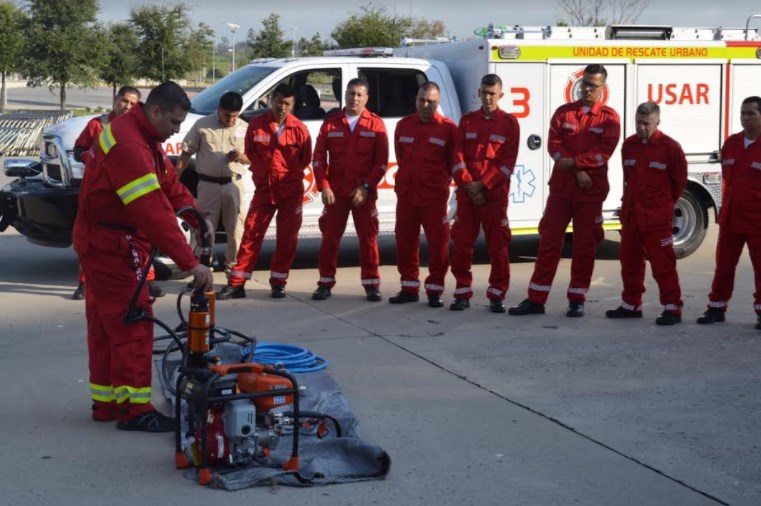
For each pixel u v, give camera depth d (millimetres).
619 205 11094
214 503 4605
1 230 9859
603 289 9766
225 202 9234
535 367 6930
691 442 5480
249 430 4836
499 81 8375
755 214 7918
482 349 7391
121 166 5223
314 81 10305
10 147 20281
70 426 5641
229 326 7996
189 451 5137
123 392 5531
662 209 8133
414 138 8602
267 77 10117
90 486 4785
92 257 5422
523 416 5898
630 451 5344
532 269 10805
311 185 10102
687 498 4734
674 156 8047
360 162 8789
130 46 39438
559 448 5379
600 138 8219
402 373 6754
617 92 10891
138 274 5496
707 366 7000
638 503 4672
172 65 38375
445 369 6863
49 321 8133
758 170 7867
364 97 8797
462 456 5250
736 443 5473
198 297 5051
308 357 6754
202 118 9211
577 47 10648
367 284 8984
